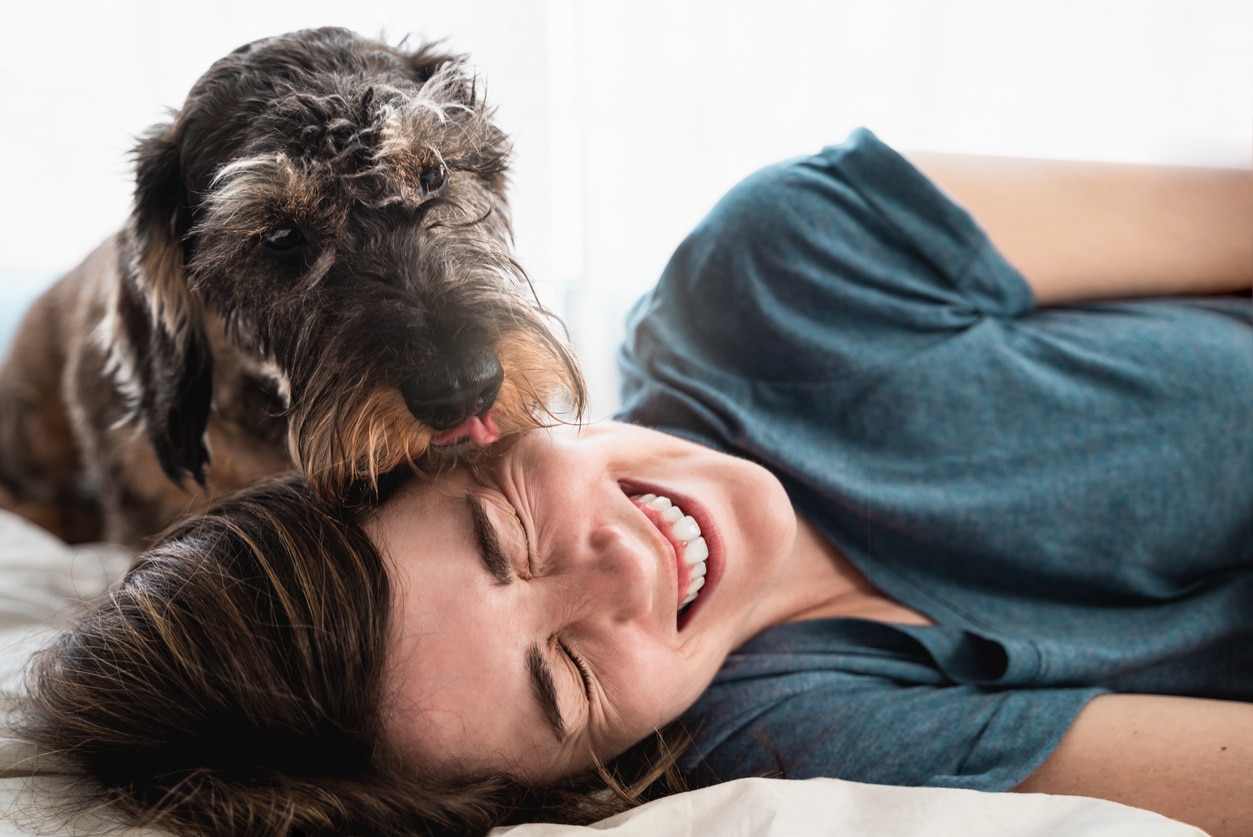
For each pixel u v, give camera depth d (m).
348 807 0.94
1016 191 1.58
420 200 1.37
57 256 2.19
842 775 1.13
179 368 1.62
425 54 1.62
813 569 1.41
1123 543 1.30
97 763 1.00
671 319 1.47
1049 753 1.09
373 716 0.98
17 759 1.04
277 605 1.01
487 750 1.02
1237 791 1.02
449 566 1.03
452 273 1.28
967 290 1.41
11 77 2.14
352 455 1.09
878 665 1.28
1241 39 2.20
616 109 2.29
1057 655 1.20
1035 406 1.34
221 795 0.93
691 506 1.16
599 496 1.11
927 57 2.31
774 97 2.34
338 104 1.36
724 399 1.40
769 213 1.41
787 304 1.41
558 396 1.27
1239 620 1.29
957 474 1.33
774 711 1.22
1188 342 1.36
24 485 2.00
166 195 1.56
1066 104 2.28
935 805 0.87
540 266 2.24
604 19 2.26
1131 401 1.33
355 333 1.20
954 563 1.34
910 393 1.35
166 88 2.19
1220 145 1.88
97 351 1.93
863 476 1.34
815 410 1.39
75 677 1.04
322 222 1.32
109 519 1.97
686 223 2.29
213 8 2.18
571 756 1.09
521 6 2.22
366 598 0.99
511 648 1.02
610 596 1.05
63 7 2.16
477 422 1.09
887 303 1.39
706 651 1.16
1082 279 1.53
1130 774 1.06
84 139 2.19
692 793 0.95
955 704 1.17
